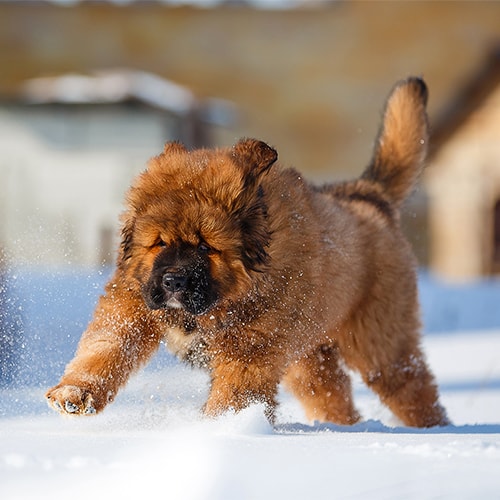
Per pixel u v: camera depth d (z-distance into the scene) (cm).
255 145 852
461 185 4394
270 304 841
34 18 9525
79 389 795
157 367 1020
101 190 3622
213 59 10175
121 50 9931
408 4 10162
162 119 3734
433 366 1628
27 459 545
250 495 501
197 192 823
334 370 1053
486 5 10088
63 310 1198
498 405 1236
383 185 1154
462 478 541
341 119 9750
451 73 10094
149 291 814
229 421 748
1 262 1325
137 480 514
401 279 1078
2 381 1025
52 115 3669
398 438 707
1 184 3603
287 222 867
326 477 535
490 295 2612
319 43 10244
